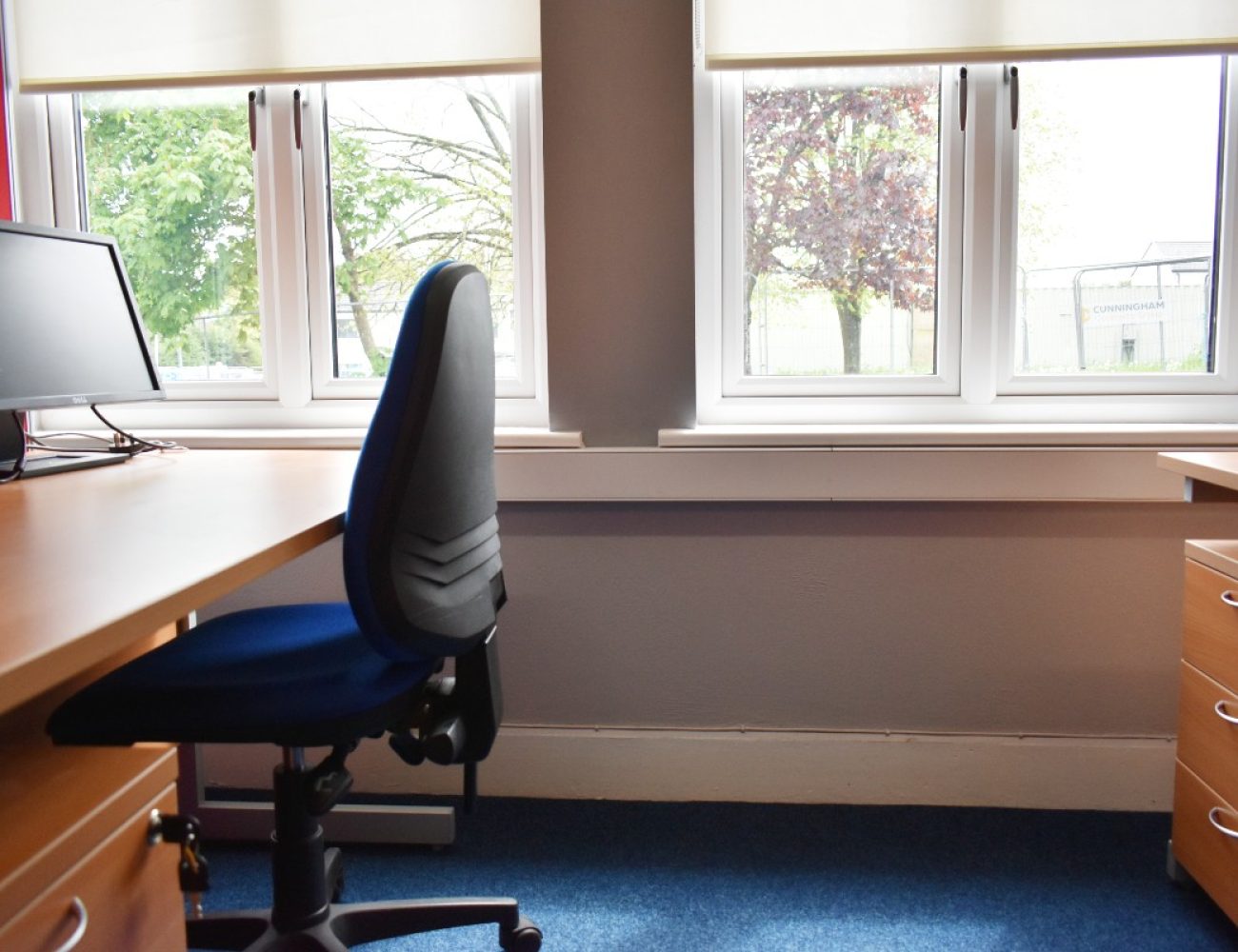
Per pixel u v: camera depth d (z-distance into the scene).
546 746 2.08
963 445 1.92
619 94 1.93
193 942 1.47
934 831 1.93
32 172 2.16
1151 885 1.72
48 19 2.06
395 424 1.13
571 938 1.59
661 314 1.96
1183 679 1.65
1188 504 1.93
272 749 2.13
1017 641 2.00
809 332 2.10
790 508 1.99
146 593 0.79
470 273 1.26
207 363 2.21
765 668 2.04
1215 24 1.89
